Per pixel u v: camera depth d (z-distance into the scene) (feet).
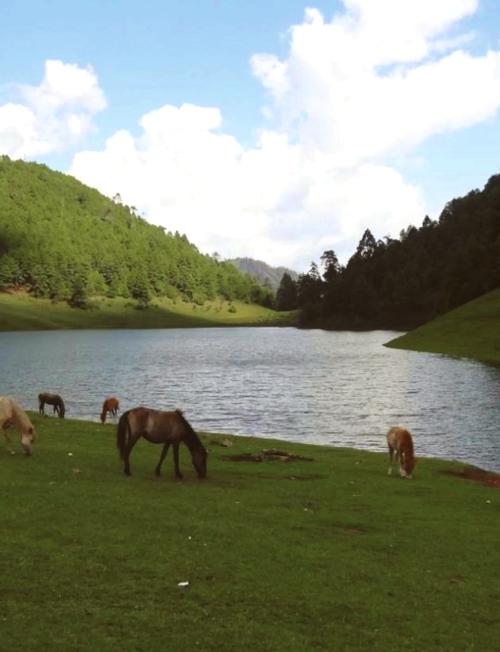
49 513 50.16
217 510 56.18
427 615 38.04
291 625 34.99
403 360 310.24
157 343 513.04
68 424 112.06
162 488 63.36
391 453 84.89
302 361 321.73
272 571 42.34
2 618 32.55
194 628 33.40
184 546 45.47
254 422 149.28
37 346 469.98
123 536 46.24
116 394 199.93
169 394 200.13
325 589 40.24
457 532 55.93
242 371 275.18
